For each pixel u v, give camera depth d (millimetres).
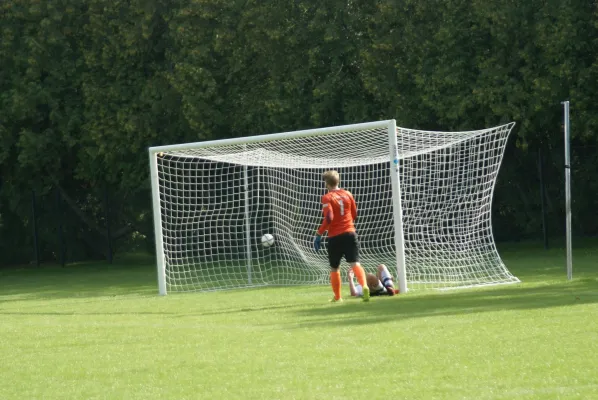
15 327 25109
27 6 62312
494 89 50812
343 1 55469
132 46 60469
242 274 47406
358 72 57438
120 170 62531
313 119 55250
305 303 28609
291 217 51500
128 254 64625
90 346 20281
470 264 37969
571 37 49594
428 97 52656
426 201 47000
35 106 62375
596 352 15727
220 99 58375
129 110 60781
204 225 59875
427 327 20188
